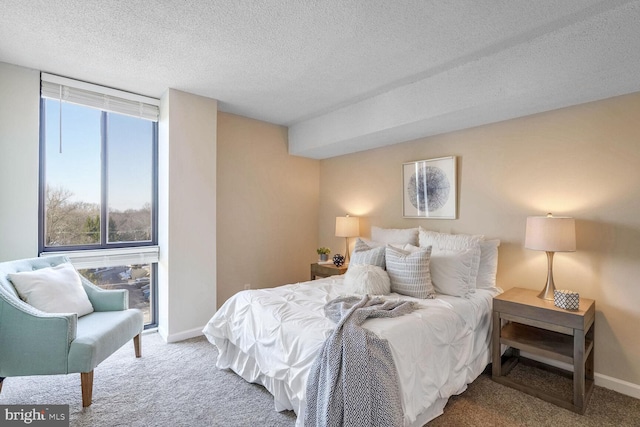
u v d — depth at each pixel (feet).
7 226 7.91
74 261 8.99
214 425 5.82
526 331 7.89
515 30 6.59
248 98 10.48
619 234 7.20
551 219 7.23
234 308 7.82
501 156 9.14
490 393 6.99
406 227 11.57
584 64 6.27
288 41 7.04
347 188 13.80
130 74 8.68
